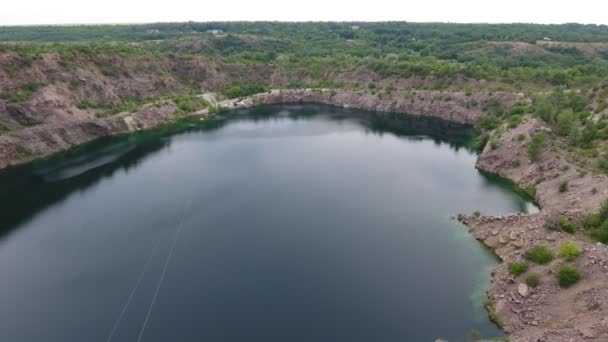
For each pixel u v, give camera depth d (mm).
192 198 73062
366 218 66188
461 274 51031
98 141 106688
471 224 61781
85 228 62562
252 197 73625
